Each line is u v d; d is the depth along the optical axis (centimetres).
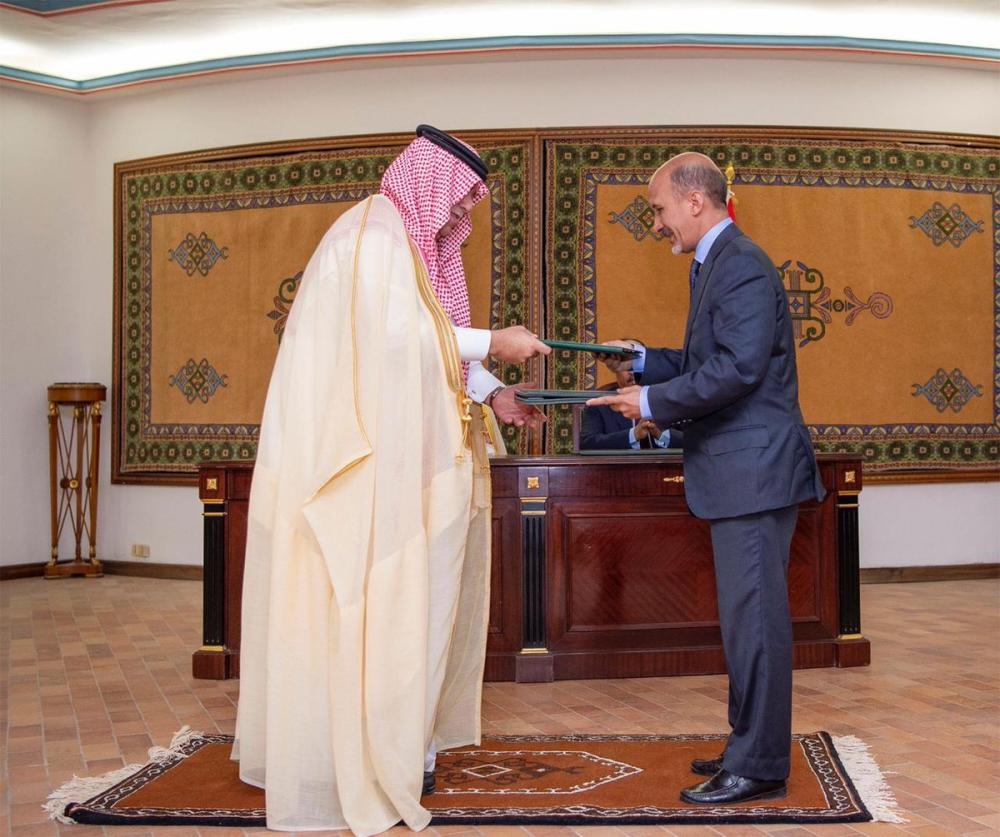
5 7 744
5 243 868
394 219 322
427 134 342
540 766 353
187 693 480
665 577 514
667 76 808
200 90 864
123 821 301
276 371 324
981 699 459
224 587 513
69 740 400
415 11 757
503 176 809
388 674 294
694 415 306
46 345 890
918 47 797
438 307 319
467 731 343
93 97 886
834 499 531
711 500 309
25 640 611
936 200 831
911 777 347
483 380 350
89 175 901
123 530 891
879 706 447
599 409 602
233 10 752
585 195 806
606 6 751
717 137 805
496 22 778
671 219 328
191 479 859
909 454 825
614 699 464
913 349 827
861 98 821
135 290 884
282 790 294
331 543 294
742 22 781
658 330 806
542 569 505
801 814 300
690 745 380
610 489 510
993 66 823
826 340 816
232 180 854
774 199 810
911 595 762
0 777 353
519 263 804
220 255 857
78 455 876
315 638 298
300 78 839
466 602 343
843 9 759
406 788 293
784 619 308
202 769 350
